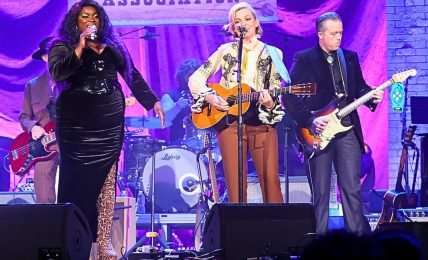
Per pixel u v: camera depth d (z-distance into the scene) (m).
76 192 5.43
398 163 10.41
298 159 9.41
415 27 10.57
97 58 5.44
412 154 10.32
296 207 4.97
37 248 4.43
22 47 10.76
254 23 6.54
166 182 9.20
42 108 8.06
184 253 5.73
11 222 4.45
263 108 6.37
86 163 5.42
